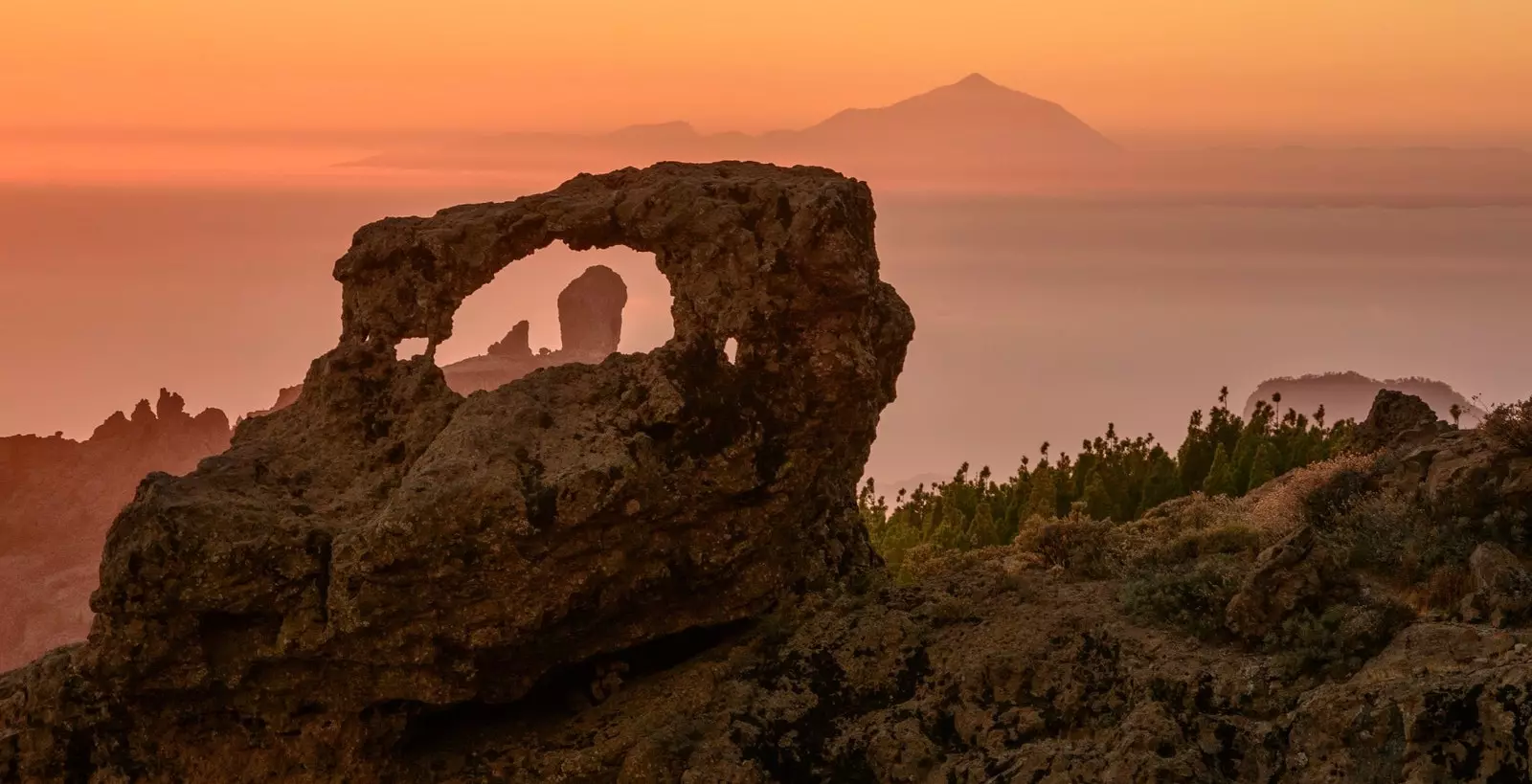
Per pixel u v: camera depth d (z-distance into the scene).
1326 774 14.90
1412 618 16.81
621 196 21.52
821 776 18.53
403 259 21.52
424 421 20.59
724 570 20.44
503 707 20.92
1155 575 19.98
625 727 19.64
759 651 21.03
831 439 21.09
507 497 18.06
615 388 20.17
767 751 18.88
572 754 19.28
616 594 19.39
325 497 20.05
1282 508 22.81
